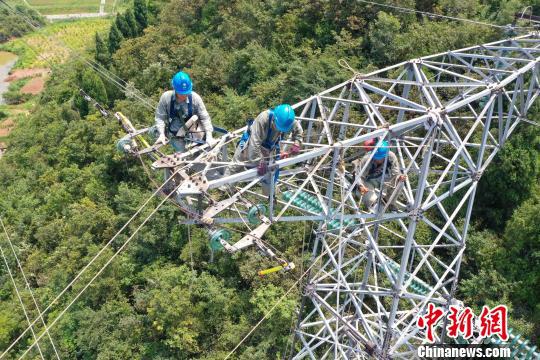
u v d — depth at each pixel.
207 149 13.23
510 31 21.23
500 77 21.30
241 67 36.28
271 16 37.12
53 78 59.59
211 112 34.03
